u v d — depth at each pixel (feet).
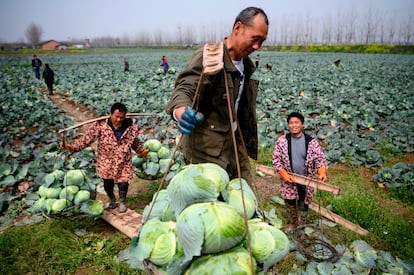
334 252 12.87
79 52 290.56
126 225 14.64
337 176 22.36
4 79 85.76
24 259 13.41
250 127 10.87
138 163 18.15
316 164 14.66
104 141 15.38
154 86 65.00
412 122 35.32
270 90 55.16
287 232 14.21
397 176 21.06
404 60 139.85
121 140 15.49
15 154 26.04
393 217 16.71
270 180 21.86
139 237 7.27
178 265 6.52
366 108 41.22
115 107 15.05
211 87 9.09
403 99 47.67
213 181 7.13
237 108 10.50
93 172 21.49
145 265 7.27
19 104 48.03
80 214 15.21
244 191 7.82
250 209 7.48
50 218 15.52
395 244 14.66
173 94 8.58
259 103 45.50
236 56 9.43
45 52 284.61
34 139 31.12
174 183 7.27
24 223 16.44
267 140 28.25
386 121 36.81
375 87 61.36
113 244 14.46
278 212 17.67
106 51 308.40
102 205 15.24
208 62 6.83
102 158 15.66
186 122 6.88
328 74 85.66
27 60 181.27
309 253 12.97
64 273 12.94
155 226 7.22
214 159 9.87
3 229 16.22
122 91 60.13
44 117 39.45
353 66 109.19
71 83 76.13
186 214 6.36
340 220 16.11
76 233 15.30
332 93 54.54
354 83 65.82
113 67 126.72
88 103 49.73
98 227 15.98
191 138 9.91
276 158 15.10
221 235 6.10
